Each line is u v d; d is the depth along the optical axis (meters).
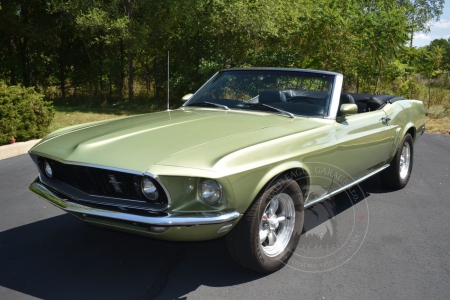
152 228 2.67
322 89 4.13
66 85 18.50
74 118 12.16
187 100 4.66
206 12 14.09
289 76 4.29
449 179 6.16
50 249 3.64
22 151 7.37
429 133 10.55
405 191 5.53
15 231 4.03
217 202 2.72
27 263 3.38
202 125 3.46
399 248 3.76
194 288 3.03
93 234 3.98
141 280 3.13
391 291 3.03
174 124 3.49
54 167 3.26
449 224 4.37
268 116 3.85
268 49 14.98
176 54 16.12
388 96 5.62
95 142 3.12
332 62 13.26
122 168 2.73
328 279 3.19
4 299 2.83
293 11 14.05
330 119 3.88
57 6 14.21
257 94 4.26
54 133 3.70
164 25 14.42
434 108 14.00
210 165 2.69
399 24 12.45
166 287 3.04
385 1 14.08
